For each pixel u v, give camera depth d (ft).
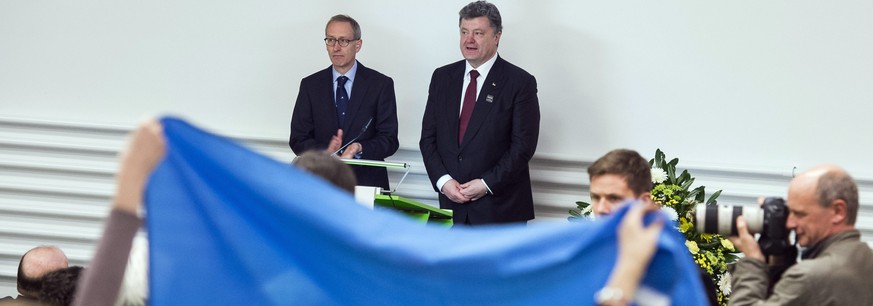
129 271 8.90
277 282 7.92
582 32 23.57
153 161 7.57
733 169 23.29
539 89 23.68
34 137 24.80
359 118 22.71
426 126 22.41
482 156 21.85
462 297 7.86
